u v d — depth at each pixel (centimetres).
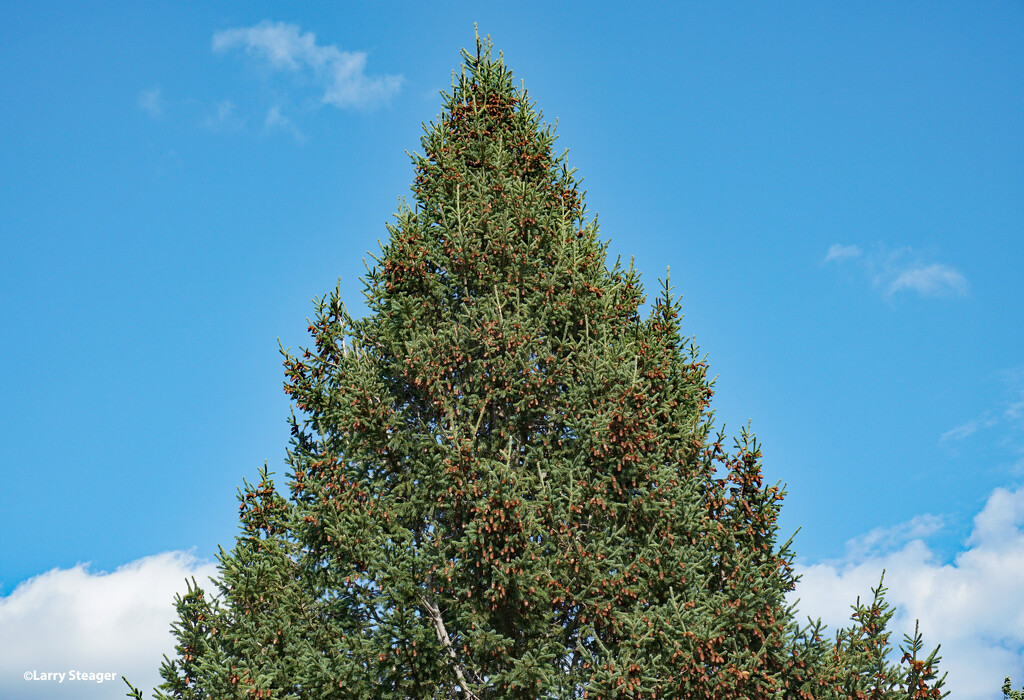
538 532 1388
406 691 1364
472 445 1418
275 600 1424
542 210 1806
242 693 1242
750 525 1533
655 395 1541
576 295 1673
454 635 1511
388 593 1390
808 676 1344
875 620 1397
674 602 1309
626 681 1245
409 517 1539
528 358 1572
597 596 1369
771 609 1348
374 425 1561
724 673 1264
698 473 1571
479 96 2052
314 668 1310
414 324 1673
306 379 1641
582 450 1523
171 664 1380
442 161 1852
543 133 1989
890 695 1316
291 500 1574
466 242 1683
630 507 1444
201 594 1412
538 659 1341
